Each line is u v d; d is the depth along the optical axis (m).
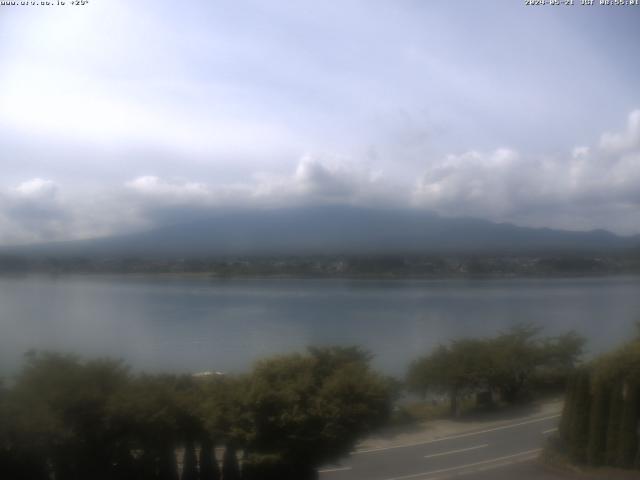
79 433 9.53
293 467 10.02
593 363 11.77
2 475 9.22
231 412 9.94
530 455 11.12
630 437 10.65
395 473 10.39
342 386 10.52
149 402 9.62
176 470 9.83
